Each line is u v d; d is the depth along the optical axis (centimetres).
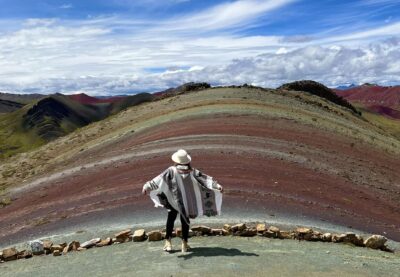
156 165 2442
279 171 2338
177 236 1214
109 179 2372
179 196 939
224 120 3716
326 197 2069
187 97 5797
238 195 1833
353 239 1271
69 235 1450
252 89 6134
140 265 935
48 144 5312
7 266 1190
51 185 2622
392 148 4659
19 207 2306
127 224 1509
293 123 3922
